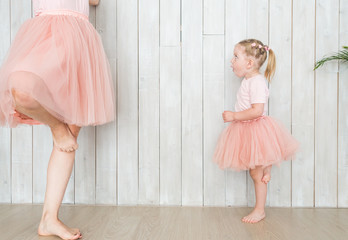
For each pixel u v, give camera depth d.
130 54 1.89
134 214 1.73
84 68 1.42
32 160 1.92
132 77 1.90
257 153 1.57
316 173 1.87
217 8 1.87
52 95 1.28
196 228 1.51
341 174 1.87
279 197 1.88
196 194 1.89
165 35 1.88
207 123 1.88
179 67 1.88
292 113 1.87
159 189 1.91
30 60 1.27
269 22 1.86
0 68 1.38
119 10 1.89
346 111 1.86
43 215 1.42
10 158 1.93
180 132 1.89
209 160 1.89
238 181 1.88
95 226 1.53
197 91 1.88
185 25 1.88
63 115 1.32
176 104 1.89
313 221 1.62
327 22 1.85
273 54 1.75
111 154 1.91
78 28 1.43
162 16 1.88
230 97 1.88
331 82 1.86
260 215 1.63
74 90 1.36
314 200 1.88
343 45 1.85
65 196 1.92
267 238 1.38
